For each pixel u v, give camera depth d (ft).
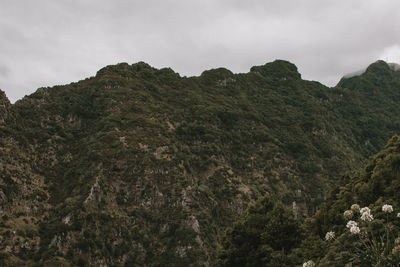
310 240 106.52
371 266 56.70
